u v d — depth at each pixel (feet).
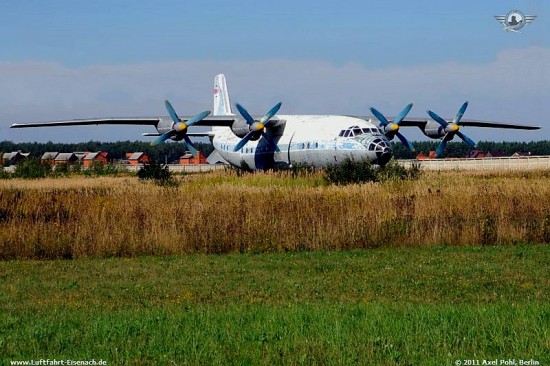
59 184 261.44
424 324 61.52
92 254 115.85
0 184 267.59
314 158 230.68
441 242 124.36
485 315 64.28
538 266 101.71
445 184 163.32
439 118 255.50
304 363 52.34
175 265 105.40
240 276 95.66
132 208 125.49
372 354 53.98
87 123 258.37
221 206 126.82
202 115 249.14
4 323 65.00
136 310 73.00
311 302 77.61
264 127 247.29
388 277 93.97
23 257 114.21
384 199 132.05
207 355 54.24
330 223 122.72
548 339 55.93
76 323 64.13
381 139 217.56
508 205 128.36
